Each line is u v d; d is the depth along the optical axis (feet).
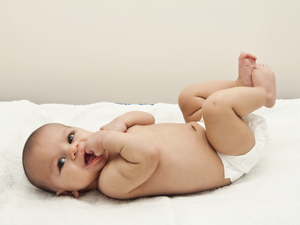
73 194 3.67
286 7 6.10
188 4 6.12
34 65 6.54
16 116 5.01
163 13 6.18
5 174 3.61
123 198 3.52
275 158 4.03
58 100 6.83
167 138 3.64
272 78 3.82
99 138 3.36
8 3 6.04
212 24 6.26
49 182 3.55
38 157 3.51
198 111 4.29
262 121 3.70
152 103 6.85
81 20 6.21
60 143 3.57
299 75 6.58
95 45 6.40
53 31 6.28
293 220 2.55
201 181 3.47
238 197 3.19
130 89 6.78
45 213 3.10
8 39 6.30
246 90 3.47
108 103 5.76
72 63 6.53
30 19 6.18
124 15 6.19
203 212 2.87
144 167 3.20
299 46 6.36
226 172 3.57
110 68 6.59
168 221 2.71
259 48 6.41
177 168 3.41
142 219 2.82
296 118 4.92
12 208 3.20
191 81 6.70
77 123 5.38
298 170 3.61
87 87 6.74
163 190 3.49
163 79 6.69
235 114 3.39
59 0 6.06
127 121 4.02
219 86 4.32
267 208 2.80
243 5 6.12
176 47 6.43
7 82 6.65
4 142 4.05
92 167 3.53
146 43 6.40
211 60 6.52
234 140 3.39
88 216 3.01
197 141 3.63
